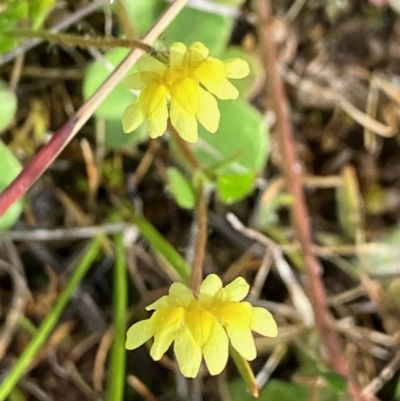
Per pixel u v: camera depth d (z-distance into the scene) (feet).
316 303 0.24
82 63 0.26
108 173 0.26
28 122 0.26
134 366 0.26
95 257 0.26
